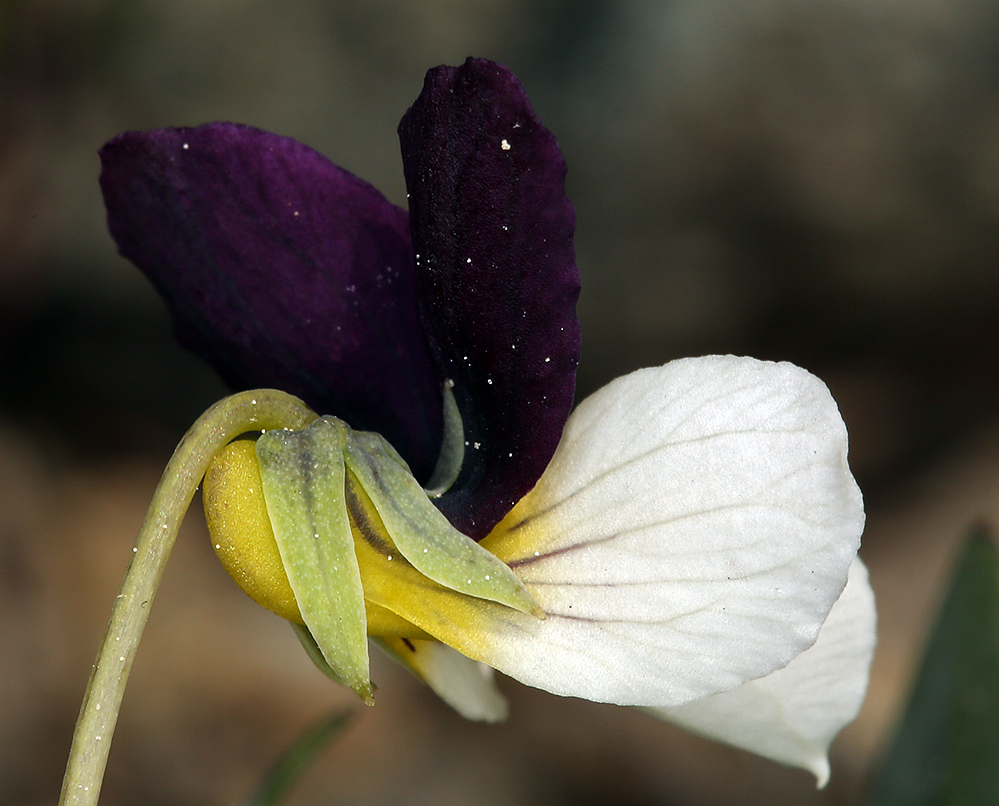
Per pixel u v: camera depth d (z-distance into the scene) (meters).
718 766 0.22
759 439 0.08
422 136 0.08
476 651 0.08
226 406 0.08
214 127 0.09
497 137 0.08
